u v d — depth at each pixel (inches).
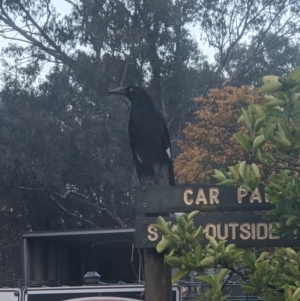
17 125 886.4
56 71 922.1
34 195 935.7
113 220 946.7
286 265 131.9
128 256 301.4
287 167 129.2
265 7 973.8
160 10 855.7
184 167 659.4
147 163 246.4
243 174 131.6
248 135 128.7
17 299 241.9
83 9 885.2
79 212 953.5
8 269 983.0
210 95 701.9
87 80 879.7
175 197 160.2
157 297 166.4
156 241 159.8
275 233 136.2
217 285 127.3
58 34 912.3
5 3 928.9
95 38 856.9
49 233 267.4
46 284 282.7
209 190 157.5
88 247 302.5
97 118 853.2
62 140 873.5
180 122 898.7
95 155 875.4
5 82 945.5
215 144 658.8
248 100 660.7
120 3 859.4
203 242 153.5
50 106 930.7
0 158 871.1
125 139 861.2
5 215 989.8
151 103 253.4
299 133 121.8
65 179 900.6
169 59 875.4
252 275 127.4
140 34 842.8
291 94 121.0
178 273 127.8
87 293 236.4
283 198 127.0
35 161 875.4
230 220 154.3
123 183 863.7
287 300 115.8
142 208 161.8
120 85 868.0
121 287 233.3
